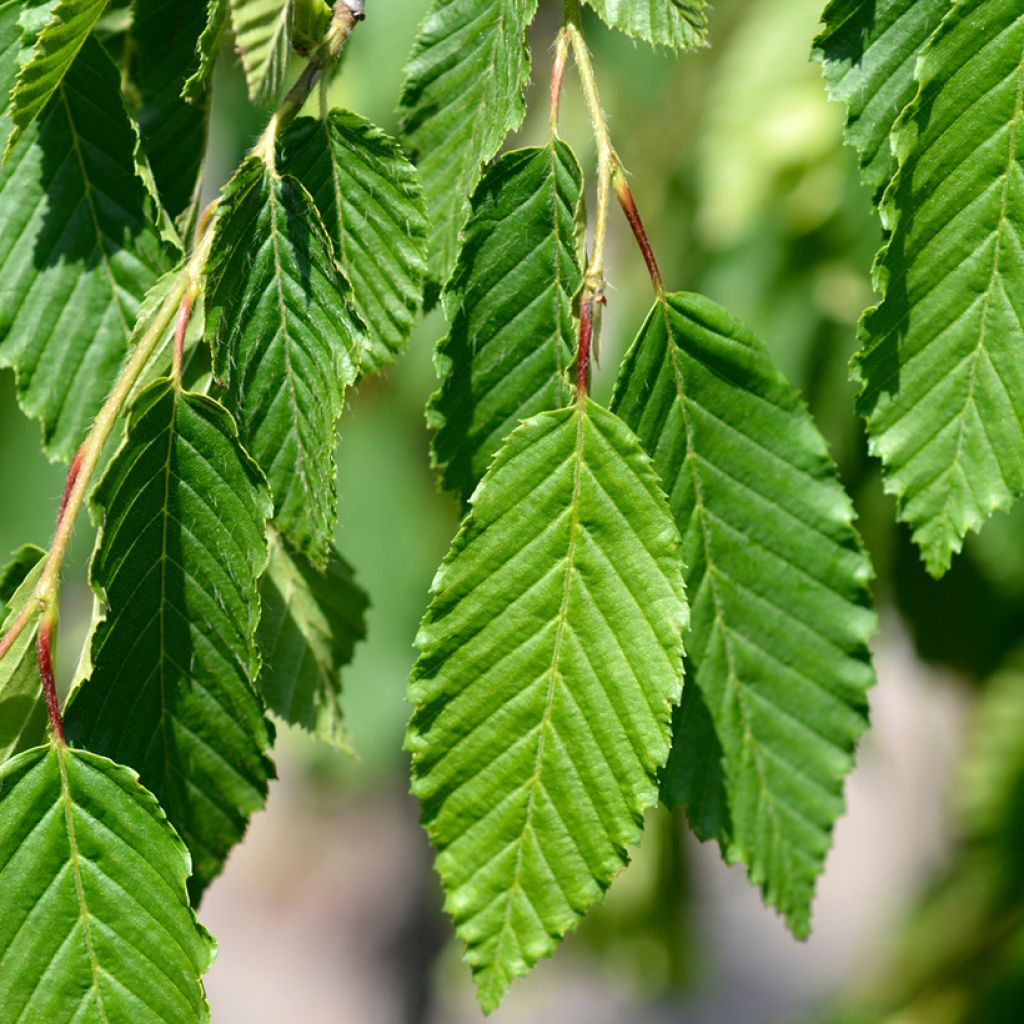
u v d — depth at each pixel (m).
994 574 1.03
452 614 0.80
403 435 1.55
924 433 0.80
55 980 0.79
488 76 0.82
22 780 0.79
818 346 1.05
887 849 3.19
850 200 0.99
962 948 1.15
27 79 0.81
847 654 0.83
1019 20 0.79
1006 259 0.80
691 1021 3.29
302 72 0.80
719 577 0.82
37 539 1.38
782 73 1.12
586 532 0.80
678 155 1.22
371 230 0.81
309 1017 3.09
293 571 0.85
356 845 2.94
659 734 0.79
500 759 0.80
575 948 1.58
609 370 1.15
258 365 0.80
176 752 0.81
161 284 0.80
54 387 0.84
